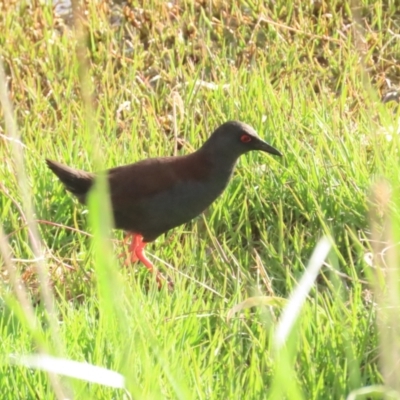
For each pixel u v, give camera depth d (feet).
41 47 53.01
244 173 39.83
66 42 53.06
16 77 49.32
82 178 35.76
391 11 55.36
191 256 34.60
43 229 37.55
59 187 39.45
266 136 41.98
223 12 55.06
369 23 55.62
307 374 26.27
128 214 35.99
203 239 37.29
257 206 38.42
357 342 27.81
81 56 17.63
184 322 29.32
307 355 26.45
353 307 28.53
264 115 44.14
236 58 52.13
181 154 41.93
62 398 20.31
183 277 33.32
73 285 33.68
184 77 49.24
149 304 30.19
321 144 40.11
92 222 15.66
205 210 38.58
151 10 55.52
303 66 49.83
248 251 36.09
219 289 33.14
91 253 34.96
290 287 31.14
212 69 50.29
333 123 42.11
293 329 20.25
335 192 37.91
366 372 26.84
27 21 55.88
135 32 55.26
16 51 52.39
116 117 45.57
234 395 25.14
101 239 15.74
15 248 35.94
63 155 41.09
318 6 55.88
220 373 26.99
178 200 35.63
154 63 51.42
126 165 36.81
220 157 35.83
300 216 38.34
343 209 37.04
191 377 26.02
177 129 43.96
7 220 37.29
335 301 29.37
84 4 56.18
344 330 27.17
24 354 26.50
